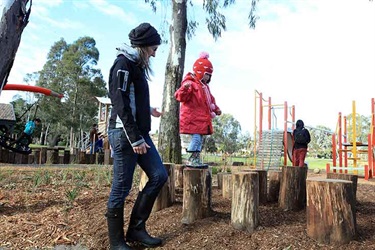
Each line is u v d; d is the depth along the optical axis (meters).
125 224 3.30
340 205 2.68
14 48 2.90
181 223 3.20
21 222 3.57
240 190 2.99
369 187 6.18
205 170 3.33
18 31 2.92
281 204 3.65
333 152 10.81
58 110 35.91
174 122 7.16
